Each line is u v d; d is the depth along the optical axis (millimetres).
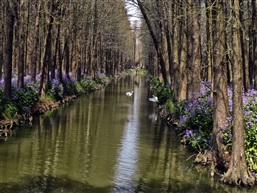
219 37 11812
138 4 24219
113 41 66750
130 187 9828
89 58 50031
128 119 21156
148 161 12305
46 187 9609
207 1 12570
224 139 11438
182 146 14500
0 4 25797
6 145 13828
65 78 32688
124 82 63531
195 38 18297
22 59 20812
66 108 24938
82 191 9406
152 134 16812
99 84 47719
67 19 30625
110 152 13359
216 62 11781
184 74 20609
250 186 9875
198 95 17672
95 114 22734
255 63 22344
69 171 11008
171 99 22375
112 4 48656
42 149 13453
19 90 19438
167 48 31031
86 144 14500
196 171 11305
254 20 22188
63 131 16891
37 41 25656
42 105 22266
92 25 47438
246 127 10930
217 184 10188
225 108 11633
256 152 10516
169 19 26562
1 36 29906
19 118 17609
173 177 10734
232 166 10156
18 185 9688
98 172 10992
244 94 17391
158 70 49344
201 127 14078
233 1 10344
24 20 27891
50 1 23516
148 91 43781
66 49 34656
